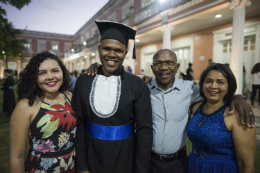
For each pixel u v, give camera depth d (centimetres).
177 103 136
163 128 136
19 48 1342
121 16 1049
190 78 550
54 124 110
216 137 109
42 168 107
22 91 107
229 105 111
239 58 390
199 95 142
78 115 121
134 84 116
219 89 109
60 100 122
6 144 293
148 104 120
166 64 129
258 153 252
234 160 111
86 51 1457
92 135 114
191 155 129
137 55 1059
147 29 706
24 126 105
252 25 516
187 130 129
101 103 112
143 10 743
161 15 620
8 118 457
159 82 139
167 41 602
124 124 115
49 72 107
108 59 111
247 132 100
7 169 219
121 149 113
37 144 108
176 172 137
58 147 111
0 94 966
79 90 122
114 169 112
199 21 571
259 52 507
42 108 109
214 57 629
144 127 117
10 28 1255
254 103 447
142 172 112
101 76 122
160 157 137
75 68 1891
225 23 585
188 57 760
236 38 388
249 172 99
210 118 115
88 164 117
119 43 109
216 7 434
